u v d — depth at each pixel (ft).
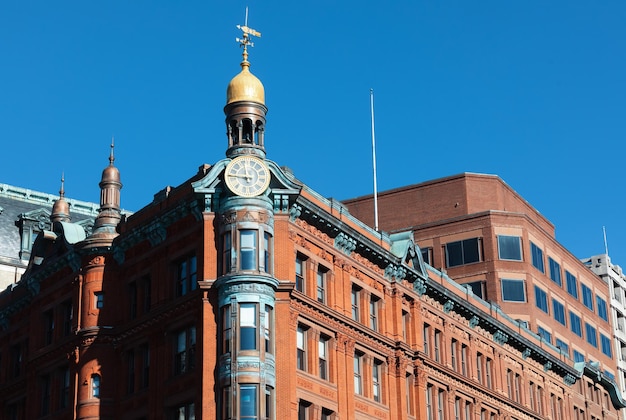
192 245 201.05
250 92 207.21
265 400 184.96
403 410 223.92
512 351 289.53
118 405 210.18
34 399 229.25
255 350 186.39
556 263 384.06
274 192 198.18
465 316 265.34
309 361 201.05
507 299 351.25
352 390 209.97
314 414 197.88
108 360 214.07
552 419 307.17
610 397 367.04
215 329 191.21
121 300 217.56
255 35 216.74
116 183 232.12
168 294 204.74
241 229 193.36
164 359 201.57
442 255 363.15
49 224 302.66
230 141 206.08
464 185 374.22
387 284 231.09
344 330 212.23
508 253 356.59
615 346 454.40
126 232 216.74
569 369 321.52
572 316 387.75
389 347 226.38
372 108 261.03
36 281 238.27
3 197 307.37
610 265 478.18
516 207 390.21
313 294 205.46
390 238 239.50
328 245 213.46
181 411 195.83
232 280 189.67
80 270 222.48
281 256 196.75
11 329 252.01
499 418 272.10
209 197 197.88
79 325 218.18
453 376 250.98
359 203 392.68
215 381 187.73
